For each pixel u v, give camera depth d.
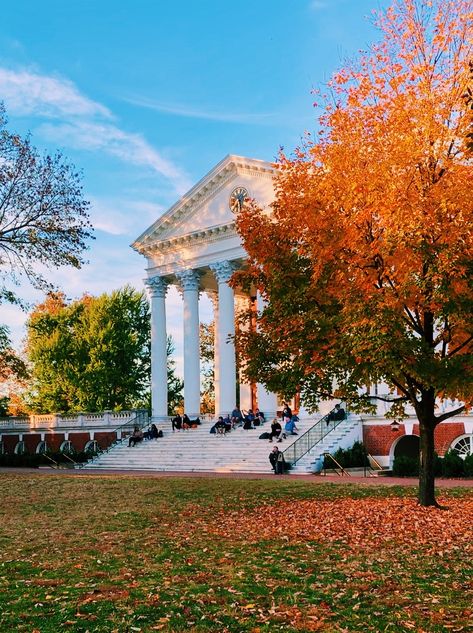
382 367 14.85
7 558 11.88
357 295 14.96
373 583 9.50
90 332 68.12
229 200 48.22
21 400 73.94
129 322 71.00
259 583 9.59
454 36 15.70
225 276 47.56
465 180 14.68
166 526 15.37
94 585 9.58
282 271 17.05
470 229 14.36
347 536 13.40
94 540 13.60
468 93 15.19
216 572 10.38
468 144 13.85
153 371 51.03
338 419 35.81
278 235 17.47
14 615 8.12
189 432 43.78
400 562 10.95
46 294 35.19
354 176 15.81
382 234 15.15
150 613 8.16
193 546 12.73
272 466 32.69
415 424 33.84
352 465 32.72
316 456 33.22
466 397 16.09
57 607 8.45
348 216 16.00
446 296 14.05
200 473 32.81
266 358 18.58
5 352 46.28
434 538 13.08
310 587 9.33
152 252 52.44
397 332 14.31
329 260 16.05
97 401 68.06
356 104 16.48
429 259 14.43
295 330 16.47
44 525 15.94
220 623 7.76
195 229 49.78
